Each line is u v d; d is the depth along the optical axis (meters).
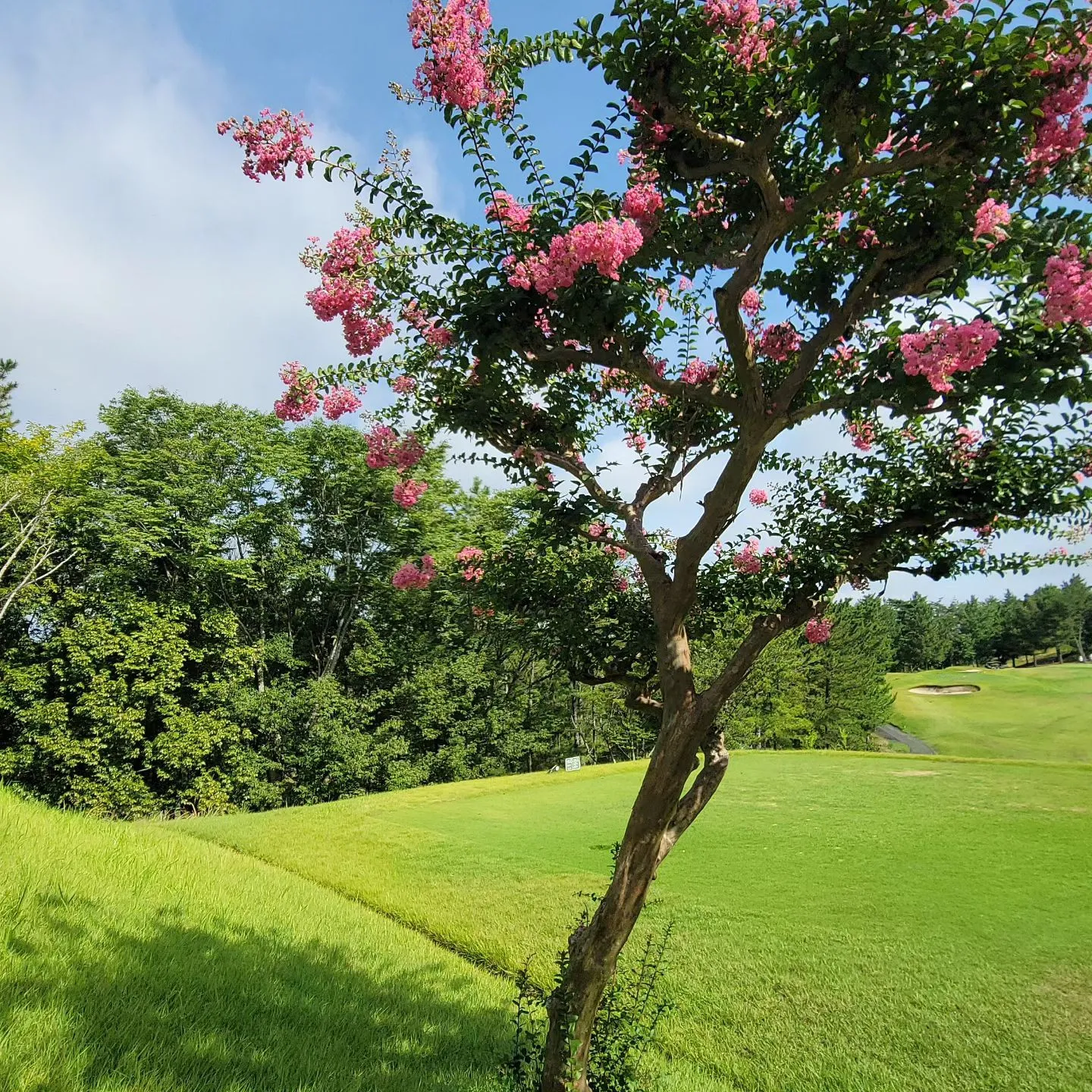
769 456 3.94
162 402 23.20
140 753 19.44
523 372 3.37
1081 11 1.94
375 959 5.91
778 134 2.71
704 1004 5.31
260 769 21.11
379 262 3.28
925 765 17.30
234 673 21.78
